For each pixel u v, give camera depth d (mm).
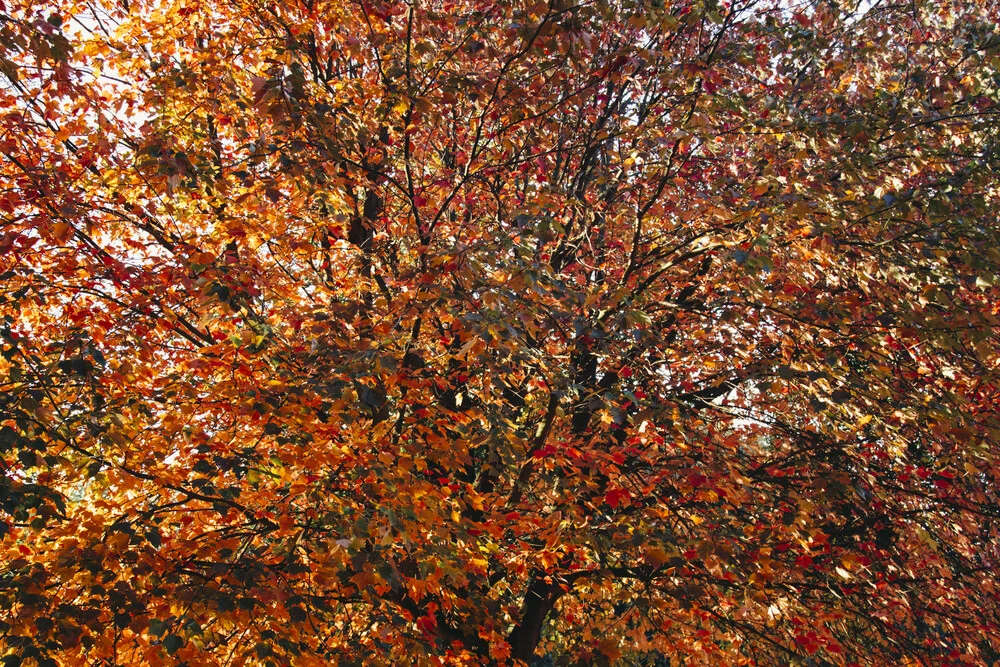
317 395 5422
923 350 7203
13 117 5695
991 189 7660
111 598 4605
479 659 6383
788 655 7820
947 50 7891
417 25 6516
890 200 6746
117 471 5406
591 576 6945
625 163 7180
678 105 7035
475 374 6512
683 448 6578
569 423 8008
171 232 7074
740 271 6984
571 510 6207
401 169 7449
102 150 5973
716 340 8102
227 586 4898
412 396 6000
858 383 6746
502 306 5344
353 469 5465
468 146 8492
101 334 5770
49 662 4258
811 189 6695
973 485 8070
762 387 6453
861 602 8133
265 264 6988
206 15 6723
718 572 6180
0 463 5020
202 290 5188
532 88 7305
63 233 5719
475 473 8000
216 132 7285
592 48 6004
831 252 6984
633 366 6938
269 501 5684
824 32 8438
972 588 8805
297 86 5508
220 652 5531
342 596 5723
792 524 6457
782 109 7000
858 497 7809
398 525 5008
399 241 7184
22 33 5062
